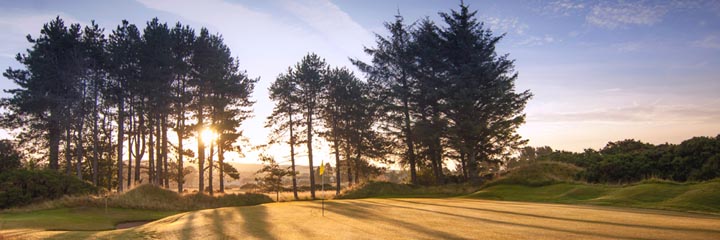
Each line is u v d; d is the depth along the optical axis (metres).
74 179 32.69
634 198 21.53
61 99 39.16
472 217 15.43
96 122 42.00
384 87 43.69
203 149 42.12
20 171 31.14
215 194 37.12
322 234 12.14
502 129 36.59
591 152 42.16
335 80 48.22
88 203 28.69
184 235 13.38
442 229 12.33
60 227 19.52
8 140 42.50
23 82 40.47
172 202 32.16
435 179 41.97
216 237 12.57
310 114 45.31
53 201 28.91
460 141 36.53
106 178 51.94
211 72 41.59
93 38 42.34
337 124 48.62
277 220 16.05
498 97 36.62
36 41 40.44
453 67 39.38
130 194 31.05
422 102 40.84
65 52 40.56
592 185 27.53
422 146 41.03
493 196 29.39
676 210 17.67
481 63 37.72
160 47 39.62
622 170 28.70
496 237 10.66
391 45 42.53
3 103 40.38
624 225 12.43
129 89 40.53
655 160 28.89
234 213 19.36
